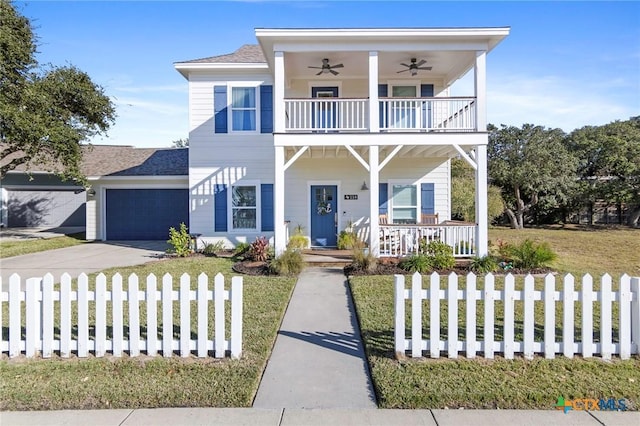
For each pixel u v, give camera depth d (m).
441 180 13.82
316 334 5.31
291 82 13.71
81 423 3.14
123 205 17.48
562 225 26.05
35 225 22.69
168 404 3.43
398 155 13.57
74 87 15.45
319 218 13.94
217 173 13.98
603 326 4.26
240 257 12.06
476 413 3.29
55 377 3.87
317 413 3.30
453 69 12.72
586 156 25.81
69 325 4.36
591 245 16.59
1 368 4.07
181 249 12.57
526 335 4.27
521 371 3.97
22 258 12.35
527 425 3.10
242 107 13.92
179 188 17.45
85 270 10.16
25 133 13.81
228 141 13.95
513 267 9.83
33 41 15.08
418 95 13.57
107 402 3.44
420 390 3.59
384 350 4.59
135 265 10.88
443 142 10.34
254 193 14.01
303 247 13.05
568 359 4.23
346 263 10.72
